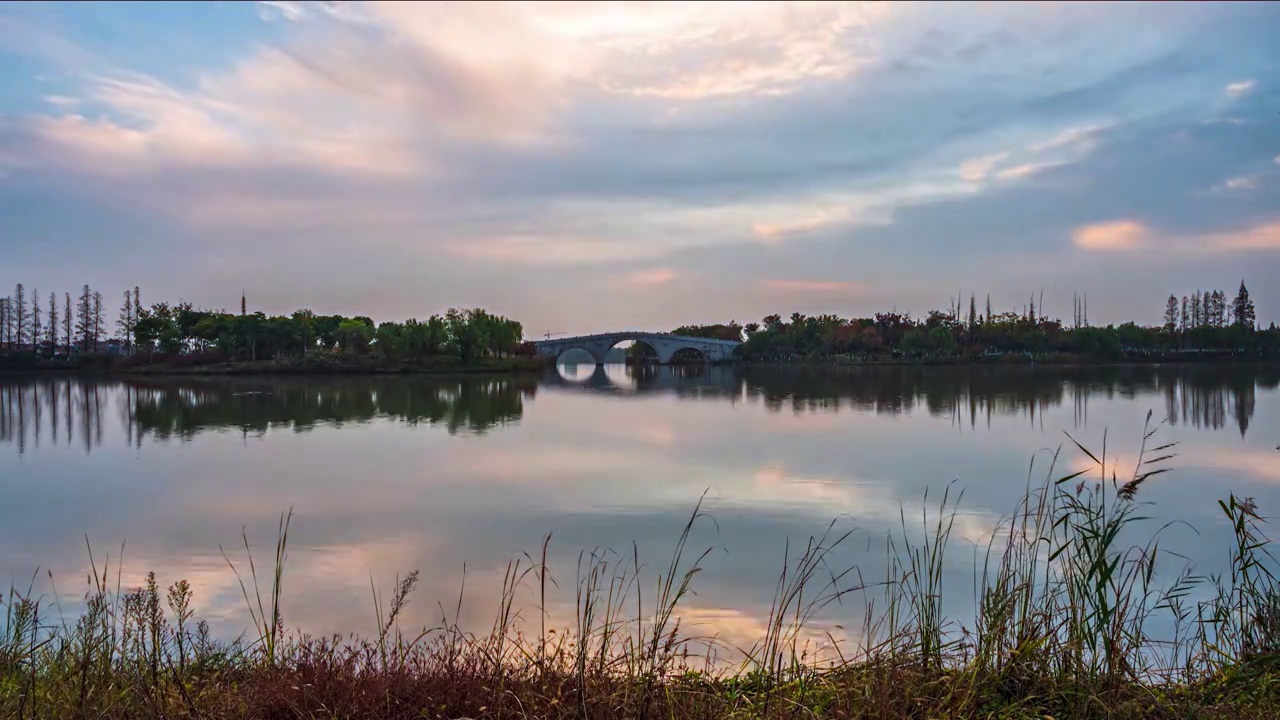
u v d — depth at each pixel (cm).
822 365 12650
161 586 1471
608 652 700
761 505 2223
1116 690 574
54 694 589
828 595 1314
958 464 2916
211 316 11588
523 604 1319
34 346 12475
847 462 3008
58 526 2048
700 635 1097
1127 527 1775
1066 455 3105
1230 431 3816
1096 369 10100
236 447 3509
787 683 628
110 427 4291
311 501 2342
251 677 641
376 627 1216
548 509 2205
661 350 14350
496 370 10731
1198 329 12862
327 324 13050
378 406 5562
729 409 5256
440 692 588
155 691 569
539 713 553
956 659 642
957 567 1473
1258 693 587
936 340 12556
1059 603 737
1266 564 1402
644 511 2162
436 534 1927
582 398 6347
